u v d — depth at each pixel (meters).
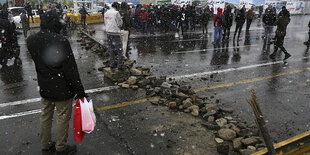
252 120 3.88
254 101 2.36
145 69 6.36
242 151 2.93
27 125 3.66
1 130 3.49
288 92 5.18
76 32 15.12
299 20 22.59
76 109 2.64
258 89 5.32
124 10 7.20
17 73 6.50
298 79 6.07
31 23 18.17
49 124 2.80
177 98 4.54
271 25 10.50
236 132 3.40
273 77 6.21
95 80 5.75
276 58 8.41
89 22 20.36
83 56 8.35
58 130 2.71
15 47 7.64
